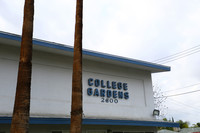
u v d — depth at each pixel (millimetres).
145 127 15641
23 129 6078
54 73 12680
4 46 11492
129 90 15547
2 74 11078
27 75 6691
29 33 7227
